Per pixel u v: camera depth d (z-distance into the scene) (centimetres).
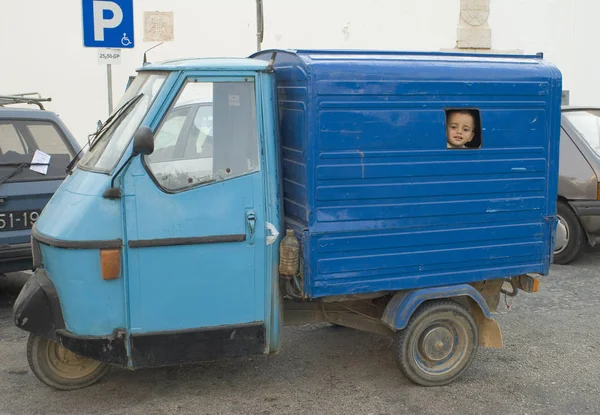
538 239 480
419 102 436
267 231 427
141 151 386
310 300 446
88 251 401
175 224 410
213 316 425
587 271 791
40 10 1102
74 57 1129
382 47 1306
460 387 480
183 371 504
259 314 434
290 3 1233
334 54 435
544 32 1426
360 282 437
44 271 439
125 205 402
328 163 420
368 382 487
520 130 464
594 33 1457
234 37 1203
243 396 463
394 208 438
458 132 450
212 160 417
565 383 488
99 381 480
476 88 449
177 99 413
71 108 1141
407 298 454
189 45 1184
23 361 521
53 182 633
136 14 1150
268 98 425
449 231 454
